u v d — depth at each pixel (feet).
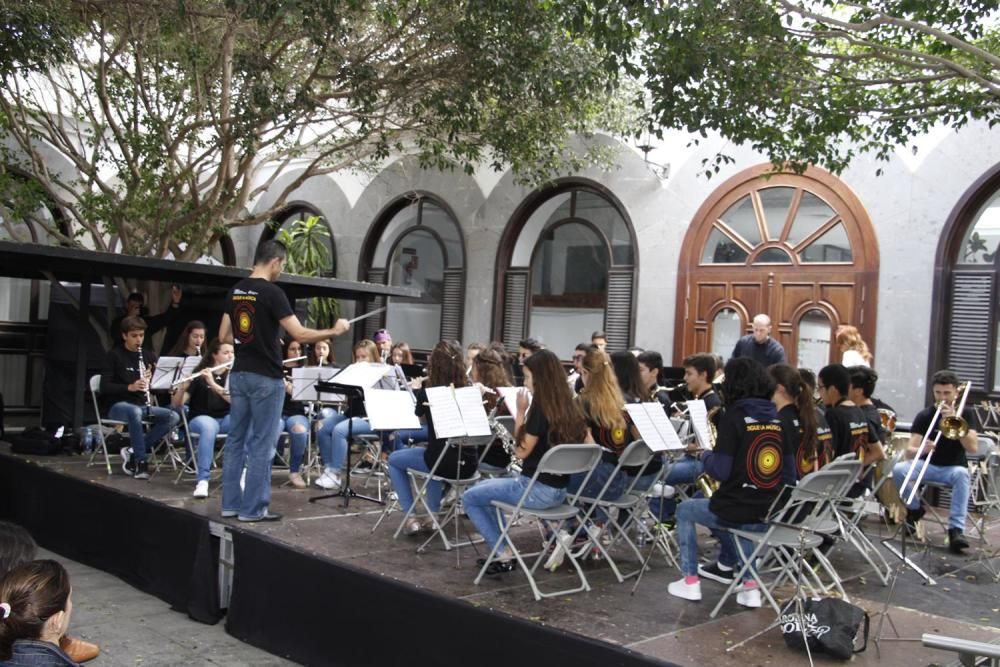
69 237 37.73
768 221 30.37
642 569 15.21
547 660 12.00
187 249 32.07
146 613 17.63
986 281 26.23
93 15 28.73
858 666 11.80
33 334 39.32
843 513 17.13
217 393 21.89
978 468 20.99
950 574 17.46
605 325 34.71
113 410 21.94
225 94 28.43
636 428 15.53
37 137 32.81
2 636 7.64
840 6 21.56
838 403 17.72
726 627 13.09
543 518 14.26
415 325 41.22
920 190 27.17
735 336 30.94
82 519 21.02
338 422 22.82
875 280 27.94
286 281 28.58
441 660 13.23
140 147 29.12
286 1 21.57
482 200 38.52
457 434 15.16
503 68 25.30
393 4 27.61
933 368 26.73
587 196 35.55
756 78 19.39
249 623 16.33
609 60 19.07
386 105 28.50
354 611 14.51
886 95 21.76
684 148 32.37
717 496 13.78
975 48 16.94
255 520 17.88
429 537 17.72
